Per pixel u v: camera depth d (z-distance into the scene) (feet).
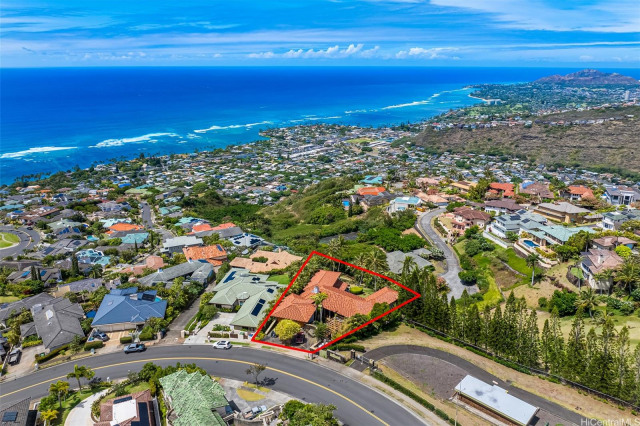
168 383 248.11
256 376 262.88
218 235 581.94
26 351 308.40
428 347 295.69
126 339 312.71
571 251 398.83
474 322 294.46
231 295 364.79
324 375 269.64
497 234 488.85
